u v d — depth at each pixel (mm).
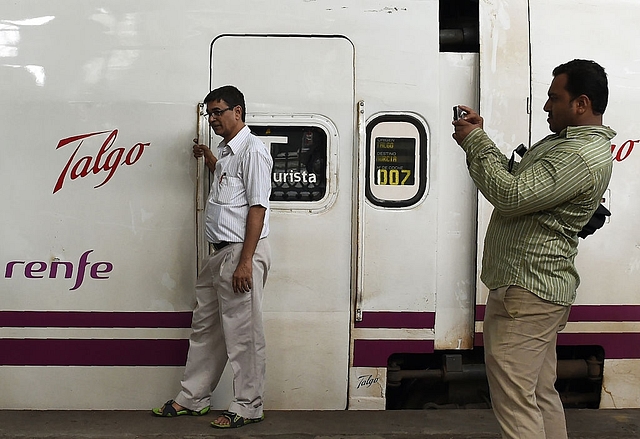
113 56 3641
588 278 3779
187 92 3660
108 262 3664
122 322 3682
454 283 3781
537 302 2748
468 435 3467
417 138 3701
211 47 3664
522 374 2787
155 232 3674
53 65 3623
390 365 3826
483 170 2754
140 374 3705
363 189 3674
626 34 3803
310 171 3689
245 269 3352
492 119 3736
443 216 3775
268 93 3668
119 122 3645
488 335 2885
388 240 3705
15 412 3654
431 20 3699
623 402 3857
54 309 3658
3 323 3654
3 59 3617
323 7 3678
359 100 3686
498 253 2828
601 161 2676
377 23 3688
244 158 3379
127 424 3516
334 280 3695
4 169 3621
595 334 3793
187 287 3689
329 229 3688
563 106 2789
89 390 3701
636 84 3795
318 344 3715
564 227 2748
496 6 3764
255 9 3668
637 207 3791
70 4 3639
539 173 2648
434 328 3748
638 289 3795
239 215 3416
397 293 3717
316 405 3744
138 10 3648
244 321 3443
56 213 3643
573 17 3787
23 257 3643
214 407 3797
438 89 3713
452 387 4012
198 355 3602
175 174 3664
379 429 3512
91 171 3645
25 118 3619
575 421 3666
